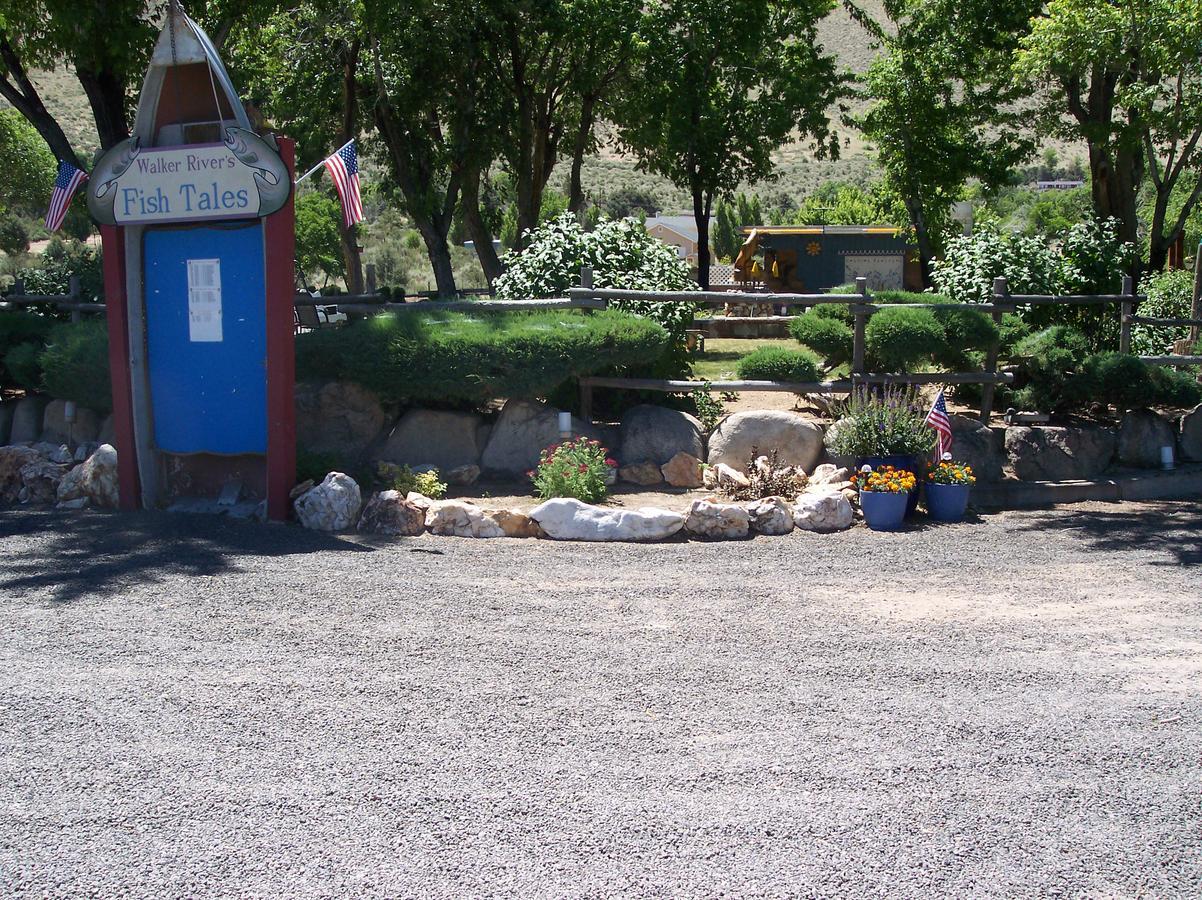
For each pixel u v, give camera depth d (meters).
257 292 8.81
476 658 5.63
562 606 6.59
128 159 8.76
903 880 3.61
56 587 6.80
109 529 8.37
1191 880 3.64
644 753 4.51
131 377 9.06
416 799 4.10
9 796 4.13
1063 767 4.43
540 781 4.25
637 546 8.22
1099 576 7.46
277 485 8.74
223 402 9.00
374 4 17.42
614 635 6.04
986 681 5.39
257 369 8.88
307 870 3.64
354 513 8.62
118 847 3.78
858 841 3.84
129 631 5.98
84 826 3.91
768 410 11.10
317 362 10.13
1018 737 4.71
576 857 3.72
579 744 4.59
